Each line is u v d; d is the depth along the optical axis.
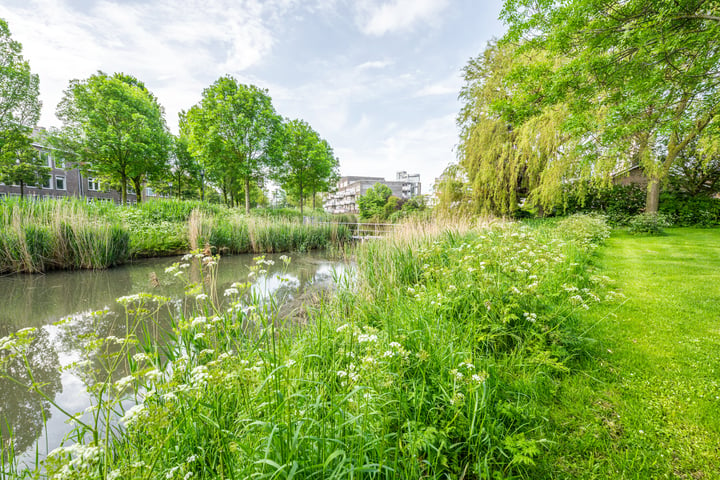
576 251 5.50
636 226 10.12
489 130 12.85
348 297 3.55
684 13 3.39
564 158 10.66
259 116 15.25
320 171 19.81
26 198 8.69
